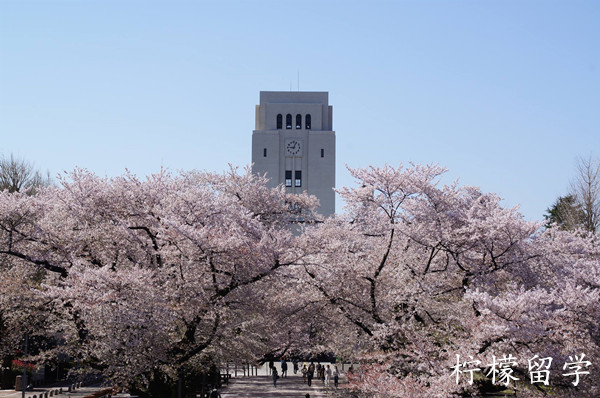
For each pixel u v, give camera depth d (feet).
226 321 87.35
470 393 65.87
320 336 108.68
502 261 84.69
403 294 82.89
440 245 86.89
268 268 82.64
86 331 87.30
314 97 352.69
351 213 96.63
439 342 75.20
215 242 77.30
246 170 140.97
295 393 136.87
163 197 95.09
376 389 64.03
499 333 59.52
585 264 79.61
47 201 95.55
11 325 91.30
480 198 94.27
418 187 87.10
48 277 95.91
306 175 334.85
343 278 85.61
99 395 109.40
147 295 74.28
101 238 89.30
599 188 160.45
